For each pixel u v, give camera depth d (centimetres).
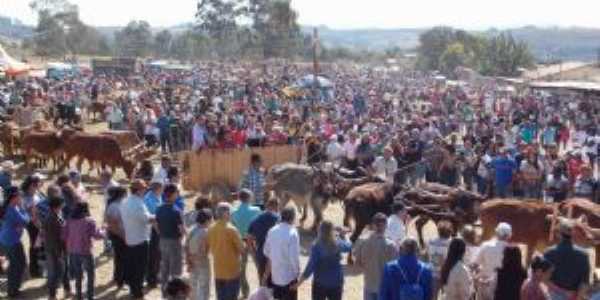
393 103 4906
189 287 773
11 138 2462
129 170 2144
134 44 18338
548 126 3459
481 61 12275
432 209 1555
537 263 848
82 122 3609
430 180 2119
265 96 4484
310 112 3638
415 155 2152
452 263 916
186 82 6538
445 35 15988
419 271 881
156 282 1295
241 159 2186
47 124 2658
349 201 1548
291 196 1762
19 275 1202
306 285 1364
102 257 1476
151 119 2767
